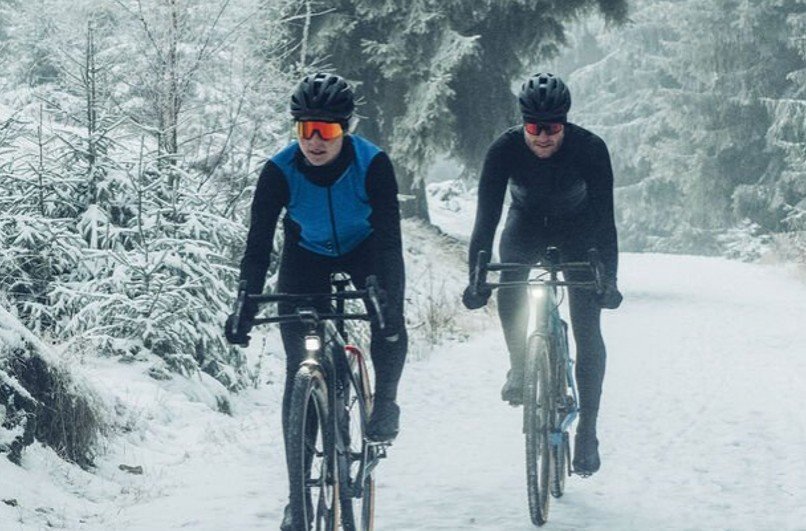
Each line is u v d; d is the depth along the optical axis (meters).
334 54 21.98
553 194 6.62
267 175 5.14
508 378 6.74
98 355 9.46
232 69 12.45
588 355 6.79
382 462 8.00
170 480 7.27
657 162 45.09
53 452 6.96
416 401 10.74
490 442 8.78
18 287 9.76
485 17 23.17
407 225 24.27
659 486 7.25
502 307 6.76
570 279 6.79
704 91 45.03
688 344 14.70
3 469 6.36
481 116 23.67
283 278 5.47
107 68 11.47
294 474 4.48
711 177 43.09
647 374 12.17
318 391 4.71
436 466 7.88
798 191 38.97
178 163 10.75
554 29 23.67
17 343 6.99
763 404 10.30
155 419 8.52
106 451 7.46
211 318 10.02
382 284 5.06
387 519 6.36
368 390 5.65
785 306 20.53
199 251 9.93
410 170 22.22
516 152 6.54
